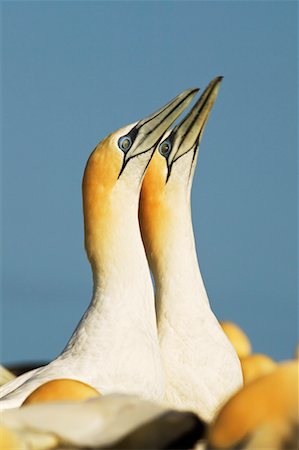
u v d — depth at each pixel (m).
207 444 12.18
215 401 18.95
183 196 19.88
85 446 13.04
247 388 12.22
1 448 12.72
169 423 13.02
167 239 19.70
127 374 17.56
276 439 11.66
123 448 13.04
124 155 18.55
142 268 18.41
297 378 12.16
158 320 19.39
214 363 19.03
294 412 12.01
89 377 17.30
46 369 17.39
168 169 19.83
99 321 17.94
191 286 19.53
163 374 18.31
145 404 13.36
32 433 13.06
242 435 11.99
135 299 18.19
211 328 19.31
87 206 18.52
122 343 17.72
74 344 17.77
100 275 18.36
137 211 18.67
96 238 18.42
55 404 13.56
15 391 16.62
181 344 19.12
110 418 13.21
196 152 19.98
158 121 18.69
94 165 18.55
